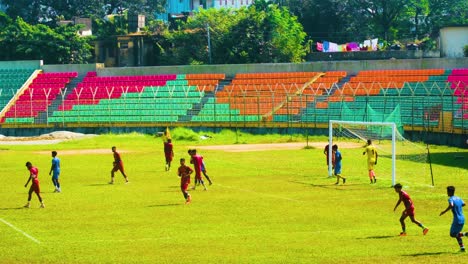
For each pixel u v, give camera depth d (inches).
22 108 4544.8
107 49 6186.0
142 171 2527.1
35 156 3034.0
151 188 2139.5
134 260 1296.8
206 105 4212.6
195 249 1375.5
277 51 5639.8
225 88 4387.3
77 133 4124.0
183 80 4571.9
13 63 5022.1
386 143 3036.4
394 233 1499.8
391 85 3954.2
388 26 6599.4
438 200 1884.8
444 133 3309.5
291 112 3939.5
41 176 2421.3
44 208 1830.7
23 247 1414.9
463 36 4881.9
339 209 1780.3
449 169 2447.1
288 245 1397.6
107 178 2361.0
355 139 3545.8
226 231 1540.4
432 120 3464.6
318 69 4362.7
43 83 4827.8
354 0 6648.6
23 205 1877.5
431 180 2201.0
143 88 4564.5
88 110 4399.6
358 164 2608.3
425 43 6028.5
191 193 2041.1
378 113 3654.0
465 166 2514.8
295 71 4411.9
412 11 6579.7
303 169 2522.1
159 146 3457.2
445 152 2965.1
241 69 4537.4
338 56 5487.2
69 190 2114.9
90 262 1289.4
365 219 1658.5
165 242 1440.7
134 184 2225.6
